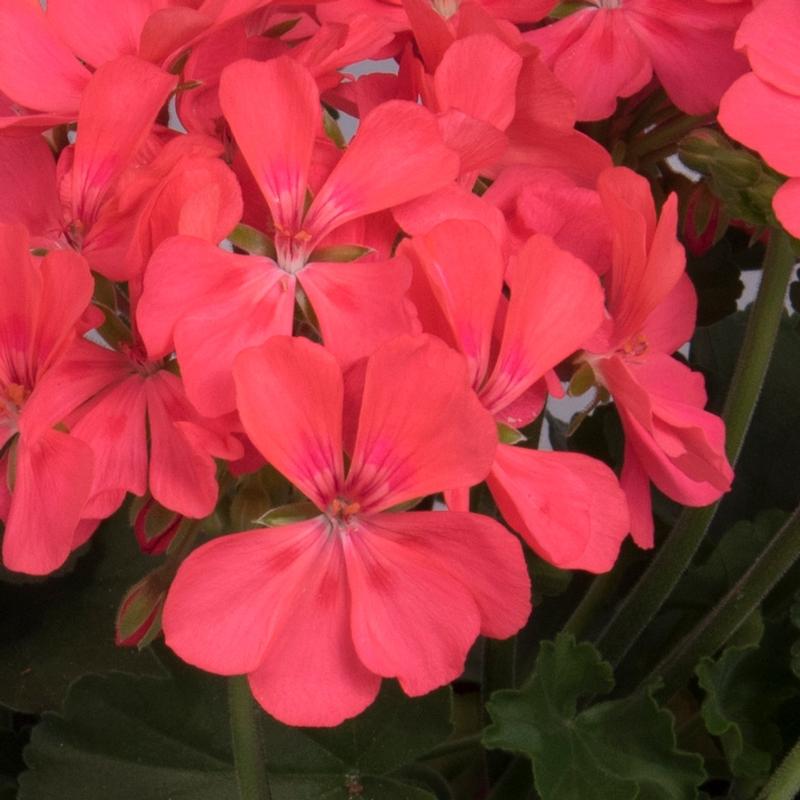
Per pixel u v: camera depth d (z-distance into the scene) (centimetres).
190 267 22
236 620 22
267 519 23
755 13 26
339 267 24
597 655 31
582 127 33
